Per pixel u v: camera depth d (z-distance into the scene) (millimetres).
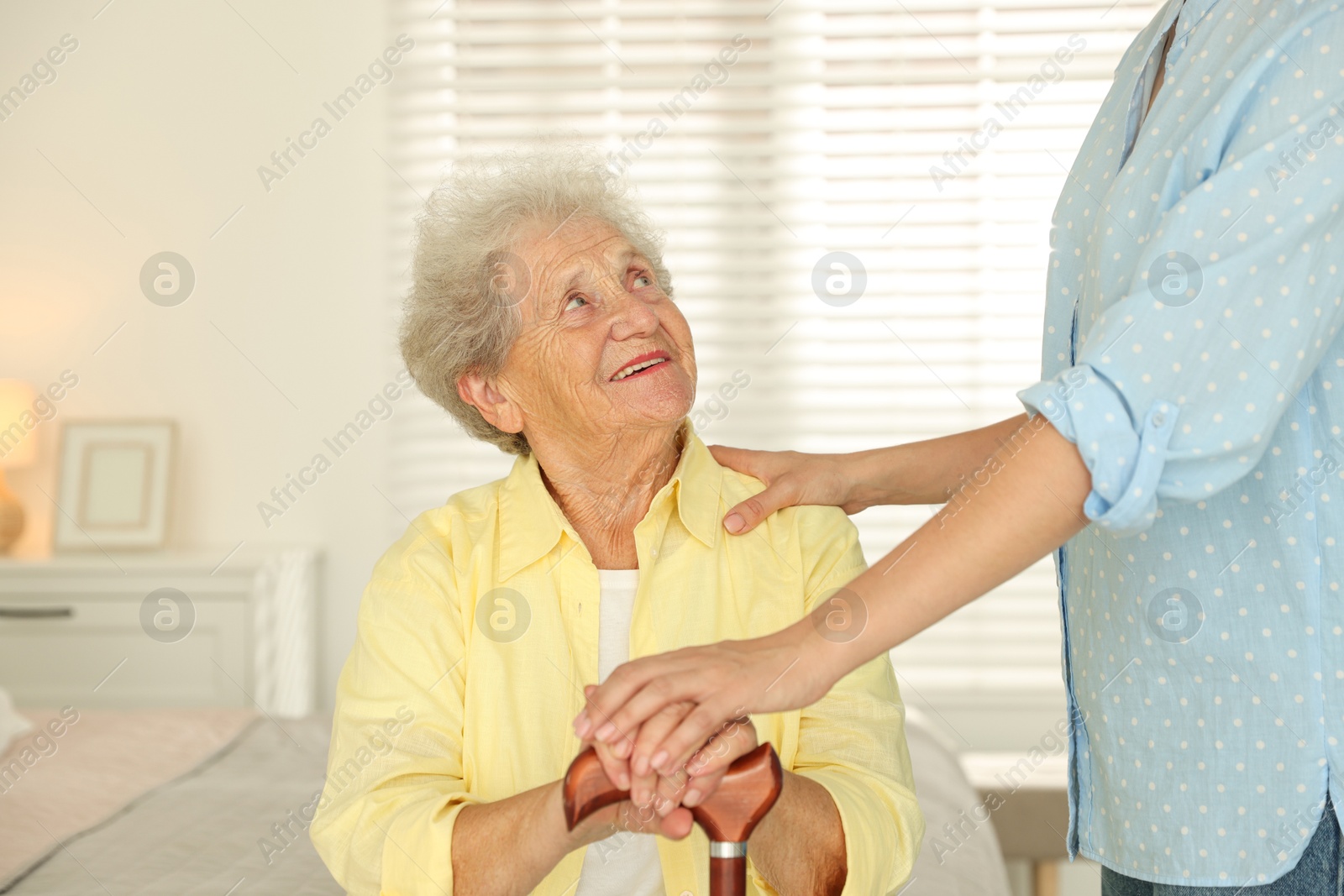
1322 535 794
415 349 1166
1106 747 923
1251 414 704
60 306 3131
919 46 3059
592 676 1058
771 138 3098
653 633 1051
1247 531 820
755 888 992
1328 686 797
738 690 738
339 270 3125
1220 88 822
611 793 770
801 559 1094
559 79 3094
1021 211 3037
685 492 1093
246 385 3129
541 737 1028
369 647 1060
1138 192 873
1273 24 795
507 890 889
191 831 1498
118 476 3066
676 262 3066
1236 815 833
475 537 1104
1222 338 710
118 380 3137
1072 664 996
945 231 3049
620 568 1103
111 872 1355
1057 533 727
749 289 3062
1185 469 711
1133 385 705
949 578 725
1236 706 830
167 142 3137
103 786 1674
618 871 1021
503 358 1091
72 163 3145
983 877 1484
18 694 2852
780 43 3096
